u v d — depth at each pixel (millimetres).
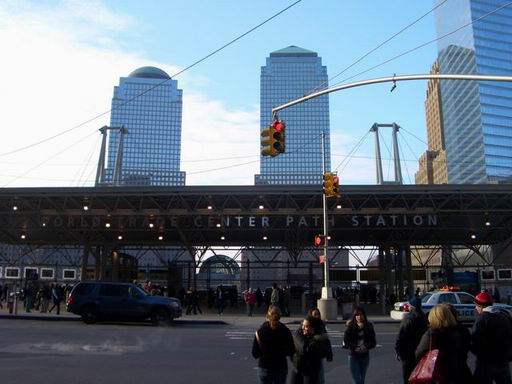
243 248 54156
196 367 12680
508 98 124625
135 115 185125
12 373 11523
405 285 57625
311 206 40875
